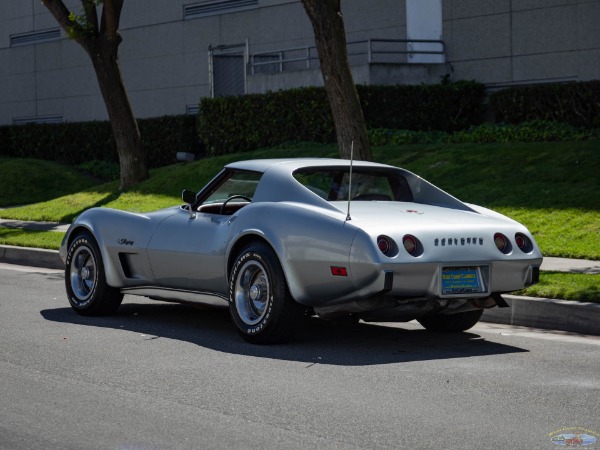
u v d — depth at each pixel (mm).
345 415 6285
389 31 28516
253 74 28234
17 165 29859
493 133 22469
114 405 6543
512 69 26203
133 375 7473
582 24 24844
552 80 25500
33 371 7605
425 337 9359
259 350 8555
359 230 8125
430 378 7395
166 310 11117
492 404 6586
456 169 19016
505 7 26219
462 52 27078
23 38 40031
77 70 37812
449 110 25531
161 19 34656
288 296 8594
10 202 26906
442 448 5559
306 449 5531
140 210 21406
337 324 10172
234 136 26891
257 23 31656
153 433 5863
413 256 8133
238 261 8891
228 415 6281
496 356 8336
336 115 15828
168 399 6707
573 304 9789
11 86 40625
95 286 10406
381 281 8008
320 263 8273
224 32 32688
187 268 9562
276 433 5863
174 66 34375
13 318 10352
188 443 5656
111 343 8852
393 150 21453
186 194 9578
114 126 24297
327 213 8453
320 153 22953
